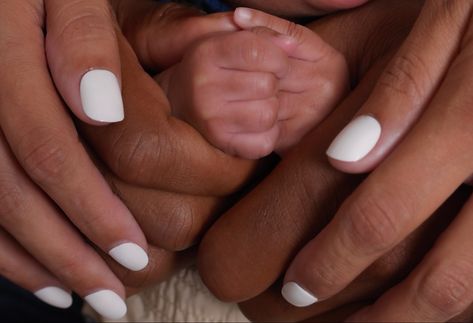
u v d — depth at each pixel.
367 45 0.37
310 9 0.37
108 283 0.36
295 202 0.35
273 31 0.35
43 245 0.36
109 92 0.33
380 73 0.35
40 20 0.36
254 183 0.37
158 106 0.35
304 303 0.35
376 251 0.32
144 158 0.34
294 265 0.34
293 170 0.35
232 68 0.34
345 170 0.33
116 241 0.35
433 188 0.32
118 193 0.36
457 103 0.32
